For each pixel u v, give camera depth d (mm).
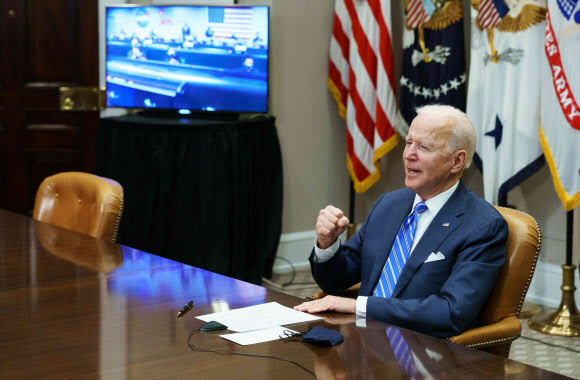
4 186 5070
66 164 5109
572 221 3604
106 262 2242
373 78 4426
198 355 1457
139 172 4352
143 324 1652
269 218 4590
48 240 2525
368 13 4387
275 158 4590
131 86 4715
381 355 1477
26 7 4957
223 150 4258
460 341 1873
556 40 3406
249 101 4508
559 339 3578
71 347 1497
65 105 5035
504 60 3691
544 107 3498
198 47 4531
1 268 2152
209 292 1931
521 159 3686
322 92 4855
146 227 4375
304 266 4930
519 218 2115
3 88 4992
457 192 2113
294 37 4684
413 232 2150
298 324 1688
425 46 4090
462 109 4004
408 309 1881
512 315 2041
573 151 3430
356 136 4500
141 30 4629
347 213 5090
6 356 1445
